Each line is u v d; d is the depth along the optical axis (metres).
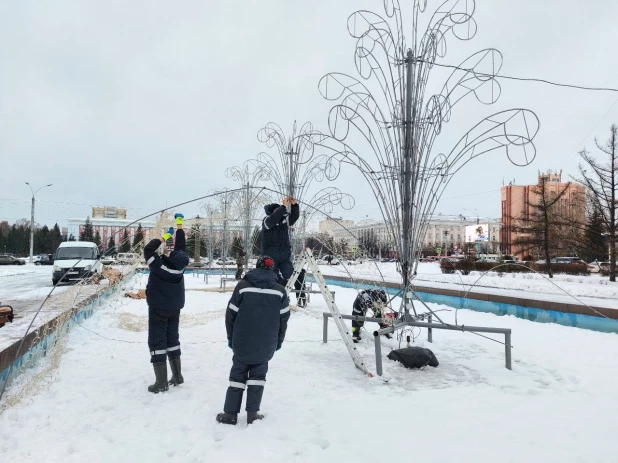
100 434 3.32
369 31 5.60
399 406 3.85
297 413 3.69
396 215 5.62
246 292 3.65
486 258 39.81
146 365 5.32
